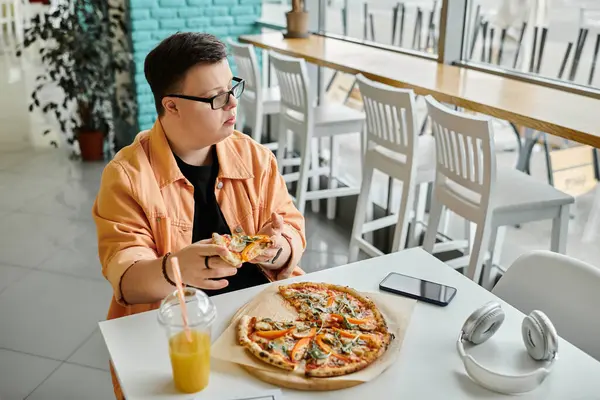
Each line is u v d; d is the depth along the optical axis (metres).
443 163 2.30
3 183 4.05
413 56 3.38
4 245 3.19
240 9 4.83
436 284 1.37
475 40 3.10
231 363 1.10
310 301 1.27
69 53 4.23
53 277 2.89
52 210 3.65
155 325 1.23
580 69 2.62
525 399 1.03
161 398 1.02
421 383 1.06
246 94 3.90
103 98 4.46
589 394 1.05
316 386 1.03
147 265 1.24
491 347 1.17
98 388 2.14
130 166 1.40
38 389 2.13
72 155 4.62
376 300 1.29
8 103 6.03
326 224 3.57
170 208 1.42
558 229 2.31
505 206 2.16
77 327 2.50
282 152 3.56
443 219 3.32
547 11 2.70
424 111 3.44
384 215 3.68
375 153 2.67
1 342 2.39
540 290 1.45
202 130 1.34
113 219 1.37
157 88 1.35
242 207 1.53
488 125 1.97
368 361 1.08
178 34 1.34
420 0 3.39
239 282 1.54
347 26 4.11
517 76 2.82
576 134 1.96
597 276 1.36
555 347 1.09
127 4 4.39
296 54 3.48
